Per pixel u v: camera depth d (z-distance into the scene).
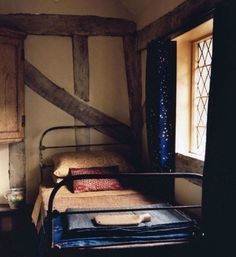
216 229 1.89
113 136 4.10
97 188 3.30
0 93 3.56
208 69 2.90
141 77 4.02
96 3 4.02
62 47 3.99
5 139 3.60
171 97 3.02
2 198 3.92
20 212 3.72
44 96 3.96
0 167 3.91
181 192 2.96
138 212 2.49
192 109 3.04
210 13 2.36
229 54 1.87
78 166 3.50
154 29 3.45
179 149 3.06
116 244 2.06
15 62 3.63
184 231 2.21
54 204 2.87
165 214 2.43
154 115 3.04
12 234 3.76
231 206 1.80
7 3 3.84
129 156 4.11
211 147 1.96
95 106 4.07
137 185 3.52
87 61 4.04
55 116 3.99
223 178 1.86
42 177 3.88
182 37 2.94
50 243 2.08
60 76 4.00
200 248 2.11
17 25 3.86
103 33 4.04
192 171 2.73
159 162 3.00
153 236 2.13
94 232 2.13
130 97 4.08
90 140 4.07
